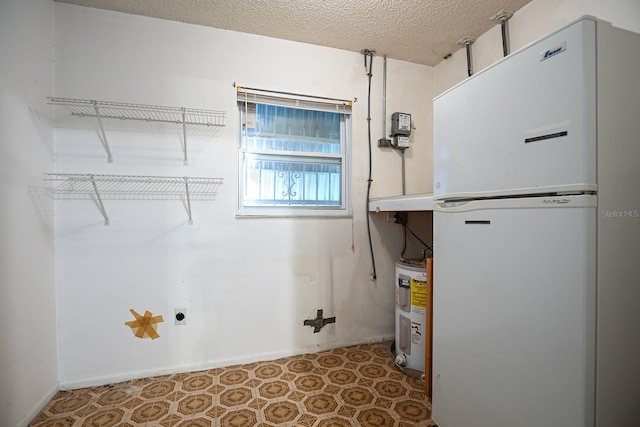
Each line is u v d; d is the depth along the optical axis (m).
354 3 1.67
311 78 2.09
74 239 1.67
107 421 1.38
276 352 2.01
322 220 2.13
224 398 1.55
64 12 1.65
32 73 1.45
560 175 0.87
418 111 2.39
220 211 1.90
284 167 2.11
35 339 1.44
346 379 1.74
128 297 1.75
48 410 1.46
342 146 2.24
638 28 1.23
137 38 1.76
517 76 0.99
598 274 0.83
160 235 1.80
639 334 0.91
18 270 1.33
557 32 0.87
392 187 2.32
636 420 0.91
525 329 0.96
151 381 1.72
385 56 2.27
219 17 1.79
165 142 1.81
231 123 1.92
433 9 1.73
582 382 0.82
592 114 0.81
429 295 1.53
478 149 1.13
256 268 1.97
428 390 1.52
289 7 1.70
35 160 1.47
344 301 2.18
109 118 1.72
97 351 1.70
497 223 1.06
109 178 1.71
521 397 0.97
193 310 1.85
